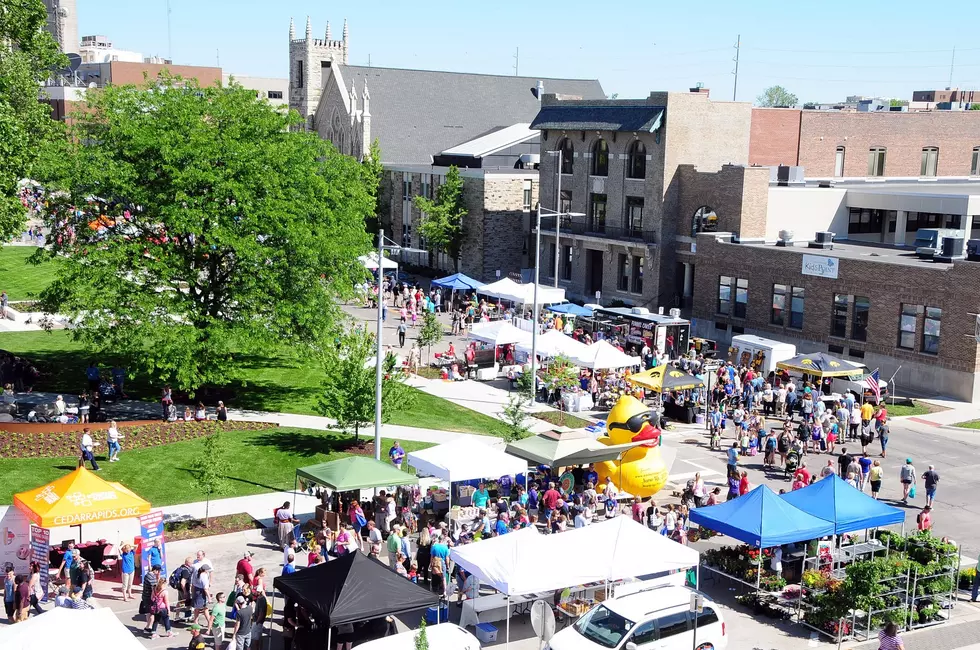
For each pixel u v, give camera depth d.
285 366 52.16
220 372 41.66
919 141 87.44
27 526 25.70
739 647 23.83
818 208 67.19
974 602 27.61
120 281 38.94
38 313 59.97
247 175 40.62
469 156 87.94
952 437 43.97
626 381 47.81
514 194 82.06
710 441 42.81
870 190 68.00
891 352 52.69
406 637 20.42
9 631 18.36
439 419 44.06
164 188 40.00
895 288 52.12
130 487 33.50
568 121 74.62
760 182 63.56
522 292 60.28
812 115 81.06
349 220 47.66
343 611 20.97
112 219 40.94
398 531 27.55
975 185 80.50
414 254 91.31
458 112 105.44
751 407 46.19
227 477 35.00
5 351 47.91
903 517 28.28
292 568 25.06
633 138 69.81
